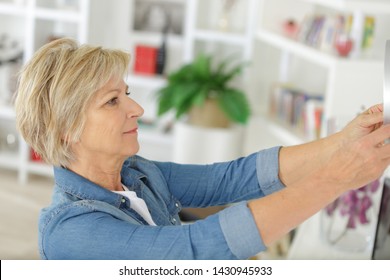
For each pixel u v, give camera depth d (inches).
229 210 56.7
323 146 71.1
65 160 66.1
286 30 203.8
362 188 107.9
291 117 203.2
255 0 219.6
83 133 63.6
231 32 229.8
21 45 252.1
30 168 243.1
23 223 207.9
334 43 174.7
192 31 227.3
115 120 63.3
